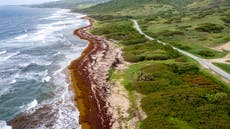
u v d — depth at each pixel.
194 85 45.38
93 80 54.84
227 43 77.69
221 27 98.94
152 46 78.06
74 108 43.12
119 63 65.75
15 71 63.81
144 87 46.94
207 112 35.94
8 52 84.50
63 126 37.78
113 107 42.25
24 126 38.34
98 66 64.25
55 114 41.44
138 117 37.97
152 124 34.62
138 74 54.69
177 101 39.53
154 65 57.91
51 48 89.44
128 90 47.84
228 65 58.12
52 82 55.34
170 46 75.88
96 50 82.31
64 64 68.50
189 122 34.34
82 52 81.44
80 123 38.31
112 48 83.88
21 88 52.84
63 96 48.06
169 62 62.44
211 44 78.12
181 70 53.72
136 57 67.44
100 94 47.72
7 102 46.56
